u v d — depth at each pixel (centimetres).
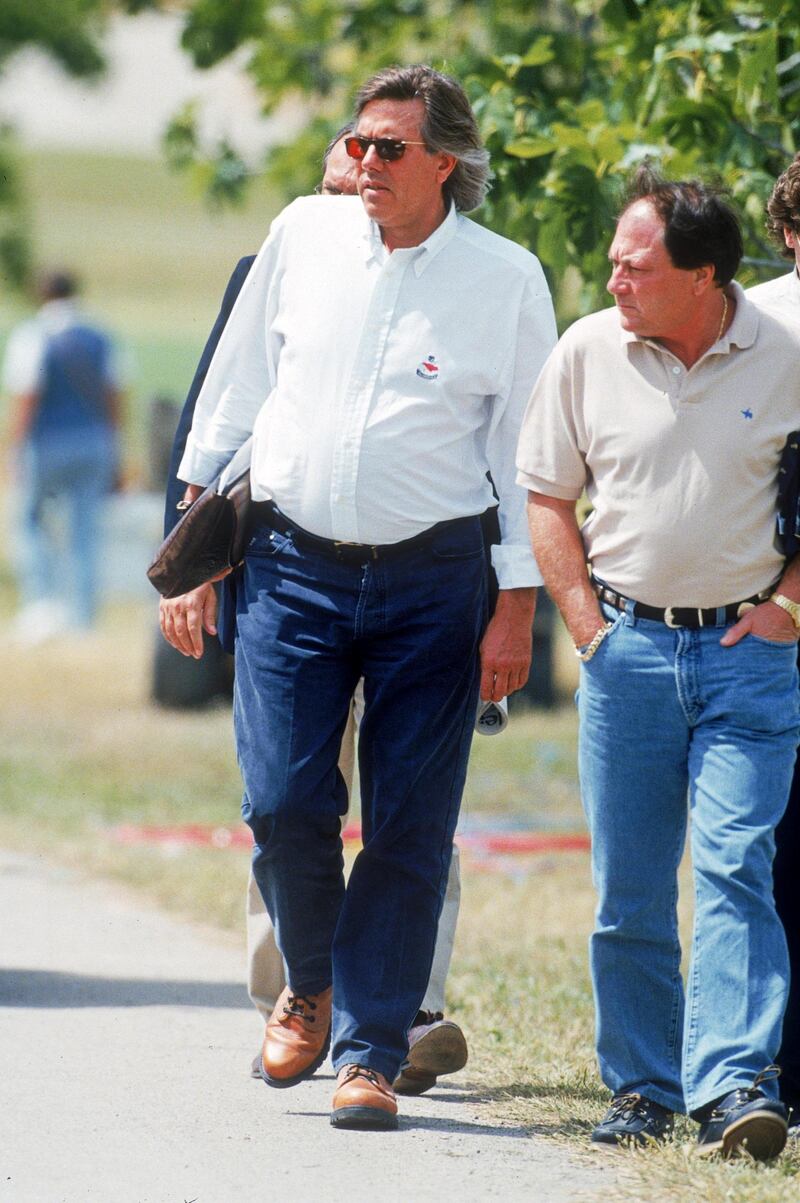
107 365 7256
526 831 3959
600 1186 1672
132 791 4356
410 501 1797
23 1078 2048
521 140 2581
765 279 2550
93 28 9506
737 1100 1681
